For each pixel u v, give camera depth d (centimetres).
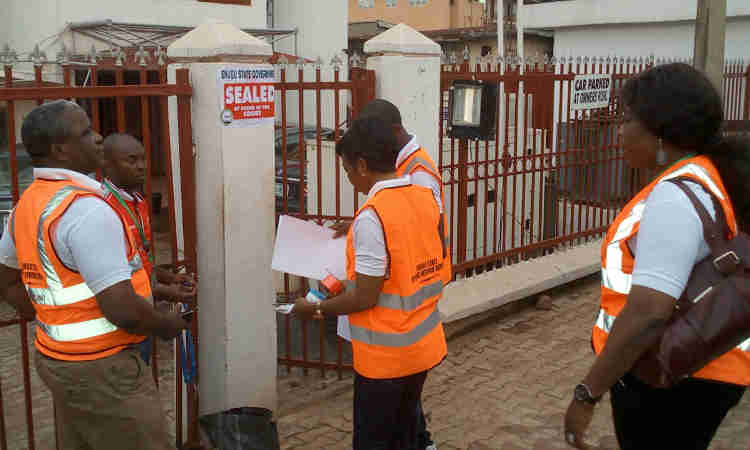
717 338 175
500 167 690
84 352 237
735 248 178
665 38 1420
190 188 366
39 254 233
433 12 2953
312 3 1805
